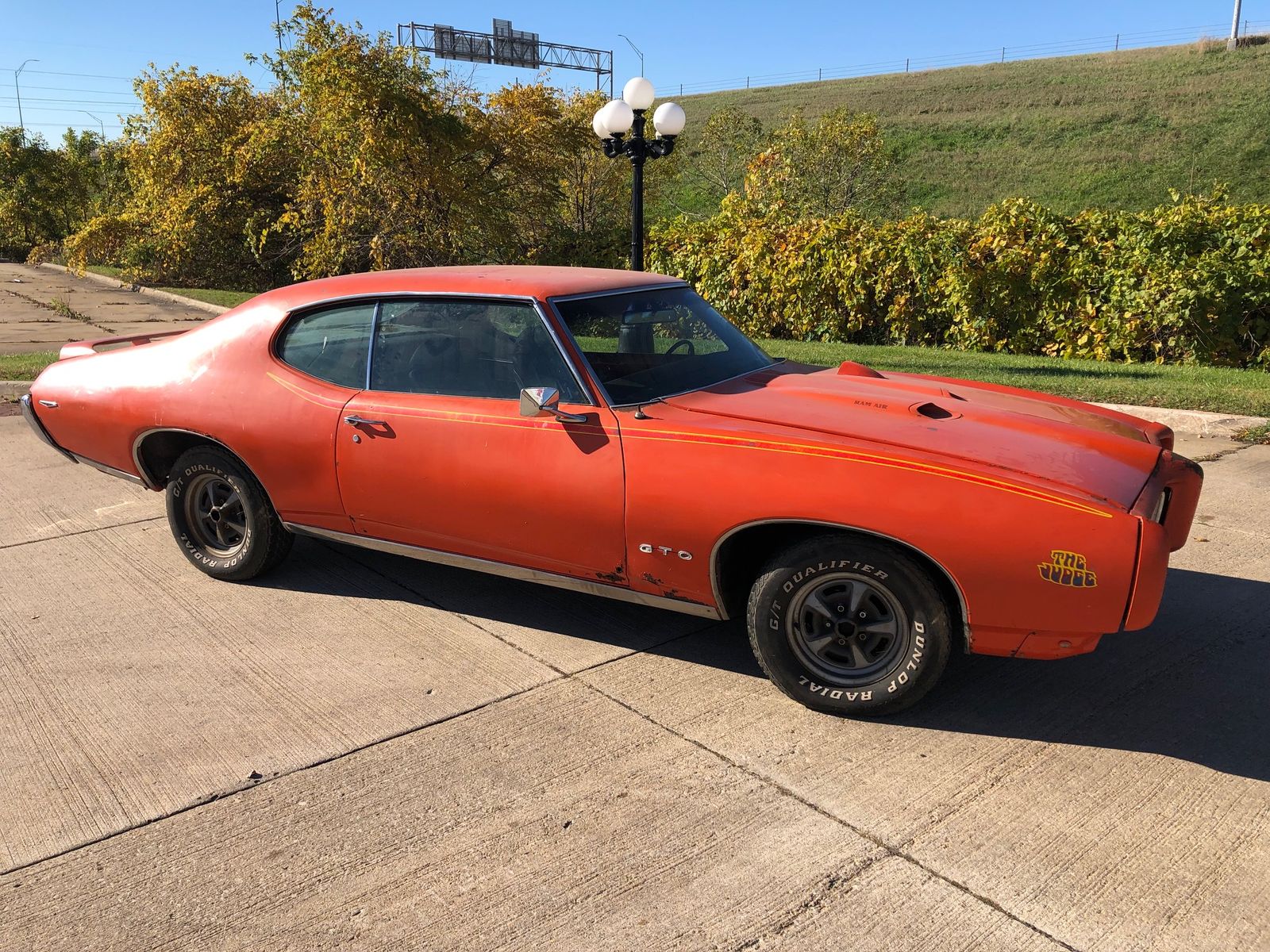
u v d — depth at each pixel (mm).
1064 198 32719
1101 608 2941
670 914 2467
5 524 5730
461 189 19547
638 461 3471
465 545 4004
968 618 3111
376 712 3514
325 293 4359
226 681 3760
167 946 2385
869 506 3098
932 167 38250
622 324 3957
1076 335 11766
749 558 3605
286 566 5027
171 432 4648
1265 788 2986
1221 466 6805
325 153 19109
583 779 3076
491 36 44906
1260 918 2418
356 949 2365
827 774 3088
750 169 24906
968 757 3184
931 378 4406
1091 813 2861
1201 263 10688
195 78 21953
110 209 29281
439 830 2826
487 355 3908
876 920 2430
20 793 3047
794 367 4414
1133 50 63812
